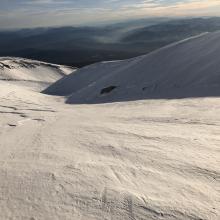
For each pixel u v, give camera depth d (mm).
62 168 6293
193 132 9680
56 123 14367
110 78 50188
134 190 4918
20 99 31922
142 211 4195
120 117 16406
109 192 4859
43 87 111812
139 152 7316
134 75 45906
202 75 33031
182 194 4699
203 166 5953
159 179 5395
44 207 4516
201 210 4160
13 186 5426
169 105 20984
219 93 25297
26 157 7570
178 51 46062
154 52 52188
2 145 9367
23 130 12305
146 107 21875
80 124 13359
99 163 6551
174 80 36188
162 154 6996
